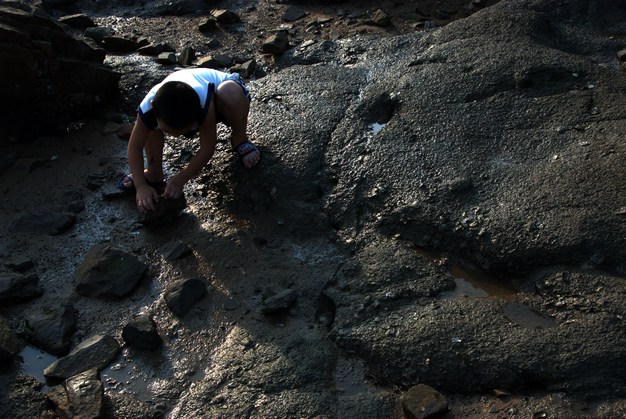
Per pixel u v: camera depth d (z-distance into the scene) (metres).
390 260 3.60
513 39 4.83
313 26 6.09
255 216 4.04
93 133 4.85
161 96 3.65
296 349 3.23
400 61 5.02
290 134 4.36
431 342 3.13
